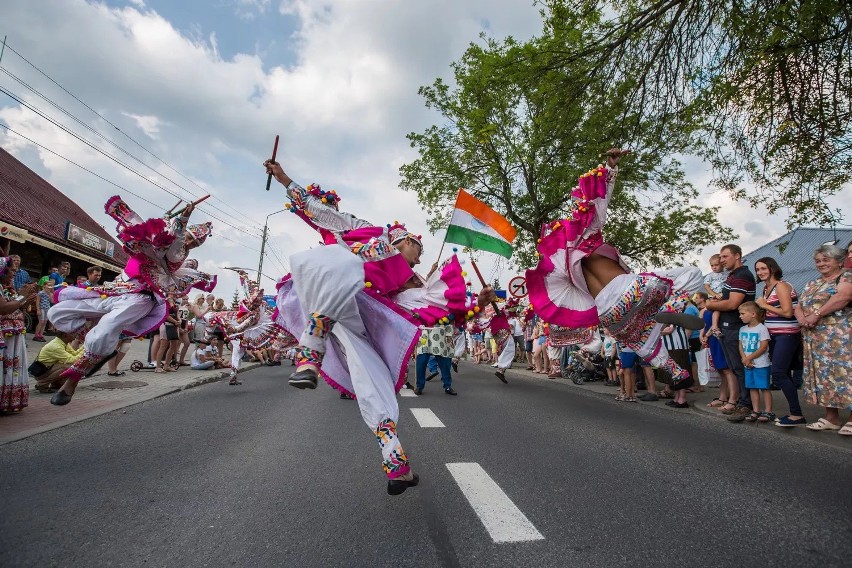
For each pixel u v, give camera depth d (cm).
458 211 463
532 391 912
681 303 480
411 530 263
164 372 1041
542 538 253
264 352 1427
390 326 323
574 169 1577
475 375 1271
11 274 517
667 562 227
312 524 270
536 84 1143
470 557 232
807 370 536
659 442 478
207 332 1182
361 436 490
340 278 307
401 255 347
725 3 747
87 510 283
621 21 988
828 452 445
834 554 236
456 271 350
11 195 1884
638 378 1012
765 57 679
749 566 223
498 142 1856
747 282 644
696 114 802
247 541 248
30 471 349
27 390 537
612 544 246
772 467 390
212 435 484
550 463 397
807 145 739
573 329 527
